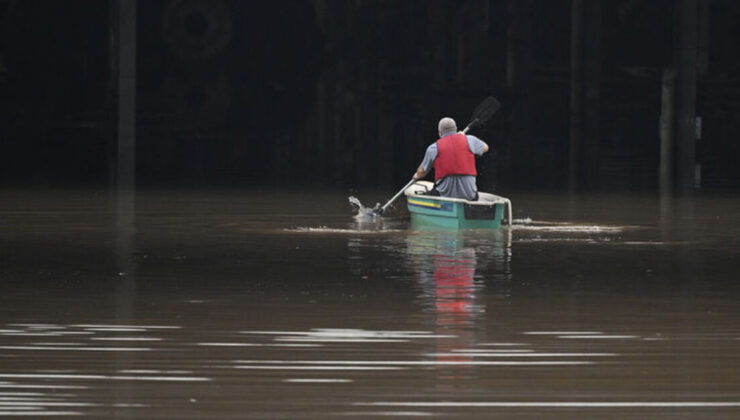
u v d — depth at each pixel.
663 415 27.09
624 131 177.50
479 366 31.30
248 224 66.31
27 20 179.62
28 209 74.62
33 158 123.31
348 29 197.38
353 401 28.06
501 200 63.62
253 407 27.58
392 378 30.09
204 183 98.00
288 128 167.88
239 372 30.61
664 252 54.47
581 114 134.25
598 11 135.00
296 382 29.66
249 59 193.62
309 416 26.91
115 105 130.75
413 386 29.34
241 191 90.50
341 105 178.88
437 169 65.44
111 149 130.62
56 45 180.50
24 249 54.47
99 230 62.97
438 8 198.75
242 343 33.84
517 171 113.12
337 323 36.62
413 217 66.88
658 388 29.23
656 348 33.44
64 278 45.56
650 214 74.19
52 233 61.41
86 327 35.94
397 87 199.38
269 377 30.12
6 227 64.25
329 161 123.06
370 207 78.00
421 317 37.62
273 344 33.69
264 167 116.50
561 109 197.00
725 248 56.06
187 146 144.62
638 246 56.69
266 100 193.12
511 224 64.69
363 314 38.09
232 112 187.62
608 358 32.22
